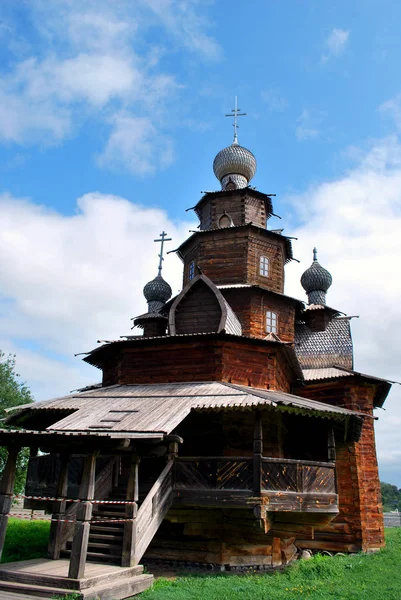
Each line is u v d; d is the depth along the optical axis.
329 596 10.38
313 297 28.42
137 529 10.95
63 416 16.39
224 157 25.75
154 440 11.20
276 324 20.69
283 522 13.92
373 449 20.48
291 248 23.23
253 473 12.45
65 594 8.81
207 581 11.64
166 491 12.66
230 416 15.20
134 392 15.41
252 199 22.98
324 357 23.41
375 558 16.52
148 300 29.22
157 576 12.74
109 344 17.72
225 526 14.17
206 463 12.98
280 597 10.11
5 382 39.56
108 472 14.43
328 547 18.97
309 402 15.07
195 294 18.62
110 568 10.30
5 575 9.81
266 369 16.80
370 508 19.61
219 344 16.20
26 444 10.93
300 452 18.62
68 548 11.94
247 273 20.80
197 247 22.09
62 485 11.77
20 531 19.11
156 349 17.09
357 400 20.81
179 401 13.70
